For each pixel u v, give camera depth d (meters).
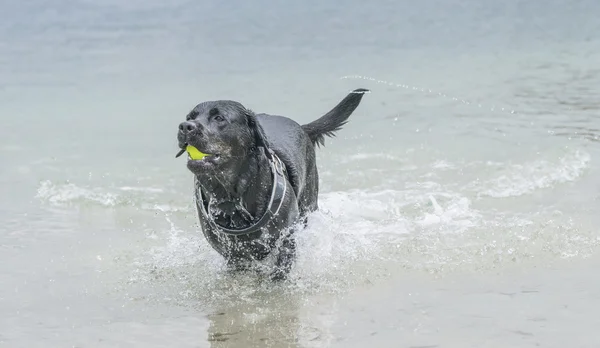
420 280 8.77
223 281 9.08
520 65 20.05
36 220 11.04
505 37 23.38
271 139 9.78
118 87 18.17
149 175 12.99
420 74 19.08
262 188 8.96
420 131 14.95
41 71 19.50
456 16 26.05
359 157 13.68
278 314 8.05
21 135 15.02
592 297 7.98
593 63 20.14
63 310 8.17
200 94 17.31
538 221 10.44
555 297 8.04
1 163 13.45
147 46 22.03
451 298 8.18
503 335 7.19
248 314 8.06
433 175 12.69
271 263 9.28
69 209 11.55
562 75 18.94
